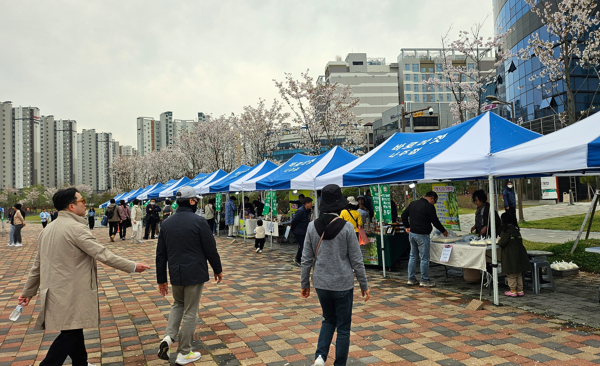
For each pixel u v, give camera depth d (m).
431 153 6.91
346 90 27.88
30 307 6.45
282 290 7.20
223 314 5.64
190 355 3.87
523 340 4.33
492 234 5.89
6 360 4.11
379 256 9.01
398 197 25.81
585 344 4.15
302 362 3.87
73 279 3.24
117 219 17.89
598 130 4.52
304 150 31.62
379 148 9.05
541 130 35.44
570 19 13.80
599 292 5.83
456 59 70.25
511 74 40.97
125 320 5.52
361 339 4.51
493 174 5.64
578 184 37.41
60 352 3.18
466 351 4.06
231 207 17.75
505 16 41.62
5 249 16.23
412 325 4.97
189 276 3.81
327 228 3.34
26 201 90.69
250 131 31.33
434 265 9.65
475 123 6.82
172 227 3.91
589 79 33.09
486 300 6.11
